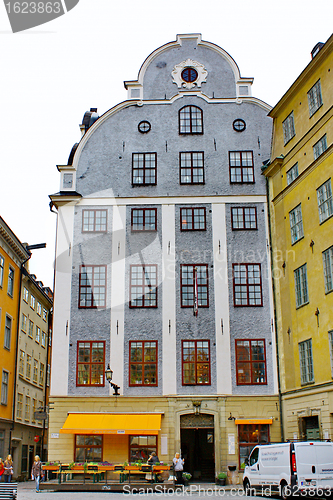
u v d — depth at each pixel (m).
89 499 17.50
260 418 24.67
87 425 24.25
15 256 38.28
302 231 24.14
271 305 26.23
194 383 25.25
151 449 24.42
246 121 28.92
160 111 29.17
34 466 24.72
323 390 21.08
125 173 28.33
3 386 35.47
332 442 16.95
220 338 25.81
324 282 21.80
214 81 29.59
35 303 45.69
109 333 26.05
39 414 28.45
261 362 25.50
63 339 25.98
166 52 30.11
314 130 23.48
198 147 28.56
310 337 22.66
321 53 22.67
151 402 25.03
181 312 26.22
